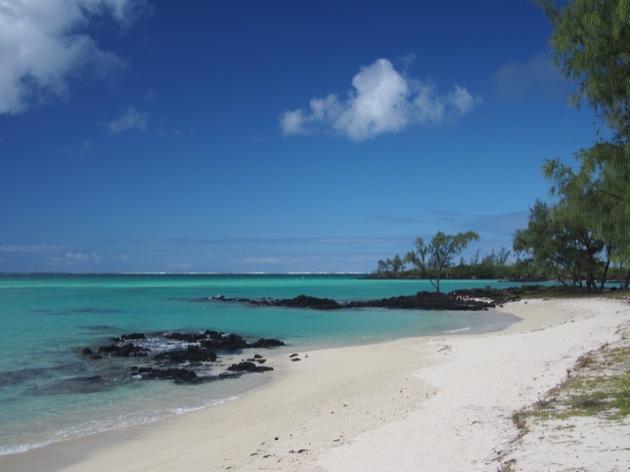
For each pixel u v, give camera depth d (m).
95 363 23.59
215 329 38.03
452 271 168.38
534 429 9.80
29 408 15.87
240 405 16.06
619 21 9.33
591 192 11.03
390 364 21.16
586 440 8.72
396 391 15.77
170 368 22.52
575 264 67.75
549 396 12.64
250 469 9.69
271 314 50.88
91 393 17.95
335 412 13.92
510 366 17.58
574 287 69.44
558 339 23.09
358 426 12.17
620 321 29.06
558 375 15.12
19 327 37.28
